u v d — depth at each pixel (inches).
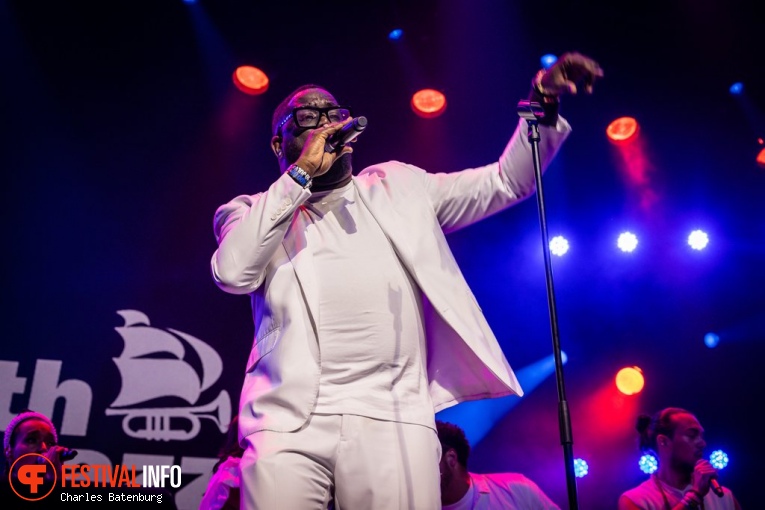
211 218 208.4
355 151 223.9
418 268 81.4
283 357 76.4
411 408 76.8
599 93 232.4
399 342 78.2
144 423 187.5
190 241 205.2
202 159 213.6
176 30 222.4
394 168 91.7
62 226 200.8
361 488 73.5
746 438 218.7
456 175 92.4
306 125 86.8
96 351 191.3
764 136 227.1
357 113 226.1
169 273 200.8
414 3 230.8
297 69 225.9
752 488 215.8
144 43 220.4
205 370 193.8
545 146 89.1
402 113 227.9
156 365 192.5
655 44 232.2
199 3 223.8
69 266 197.5
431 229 85.9
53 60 214.5
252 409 76.4
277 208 77.4
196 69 220.8
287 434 73.7
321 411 74.5
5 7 215.0
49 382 187.2
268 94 222.2
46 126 209.2
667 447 161.5
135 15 221.3
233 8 225.6
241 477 74.1
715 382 221.8
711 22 229.8
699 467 151.7
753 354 221.8
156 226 205.2
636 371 219.1
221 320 198.1
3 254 195.6
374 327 77.9
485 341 81.1
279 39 226.7
